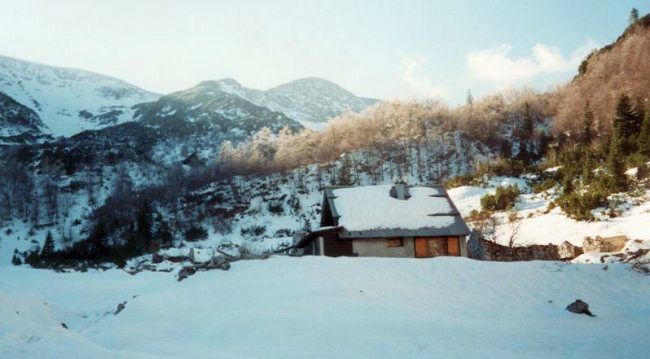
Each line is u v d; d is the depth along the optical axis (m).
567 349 12.69
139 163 140.88
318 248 32.31
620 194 43.03
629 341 13.55
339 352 12.61
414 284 22.00
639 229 34.50
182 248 59.16
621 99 66.19
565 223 41.62
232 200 92.69
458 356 11.95
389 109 144.50
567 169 59.62
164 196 100.75
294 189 94.50
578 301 18.12
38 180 117.19
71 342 11.99
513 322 16.48
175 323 17.17
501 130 117.81
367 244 31.08
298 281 22.08
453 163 104.12
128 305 20.31
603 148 63.53
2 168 120.25
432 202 33.81
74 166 127.94
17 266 59.25
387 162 107.44
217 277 25.16
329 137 123.19
